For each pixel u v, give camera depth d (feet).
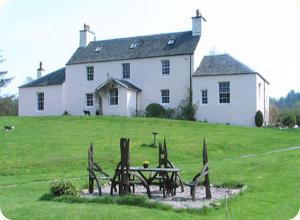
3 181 49.42
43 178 51.37
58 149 70.28
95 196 38.81
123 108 126.41
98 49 140.05
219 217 31.32
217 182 46.01
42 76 147.74
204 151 38.88
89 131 89.71
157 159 67.92
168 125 99.86
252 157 65.77
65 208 33.30
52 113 139.03
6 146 71.00
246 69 117.60
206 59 127.65
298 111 133.59
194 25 130.31
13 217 30.63
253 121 116.16
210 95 120.67
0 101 201.87
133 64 131.85
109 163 63.62
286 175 48.52
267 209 33.73
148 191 39.24
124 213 31.63
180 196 40.09
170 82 126.72
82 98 136.87
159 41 133.69
